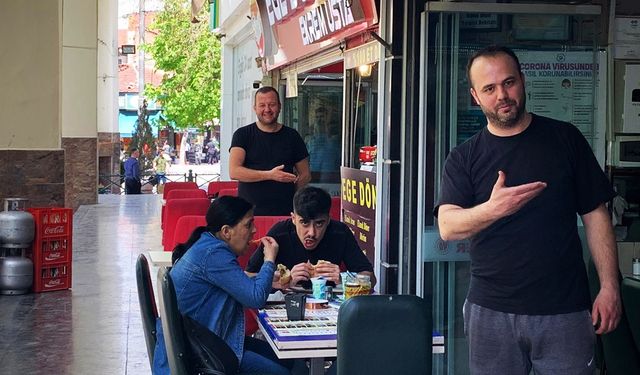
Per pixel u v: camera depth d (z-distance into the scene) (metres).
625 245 5.88
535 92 5.88
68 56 21.28
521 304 3.45
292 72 11.09
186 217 6.89
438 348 4.33
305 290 5.05
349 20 6.94
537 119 3.56
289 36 10.27
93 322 8.40
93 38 21.38
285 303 4.49
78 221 17.56
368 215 6.94
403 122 6.00
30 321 8.42
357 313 3.61
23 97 11.53
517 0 5.82
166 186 13.22
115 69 31.33
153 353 4.71
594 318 3.49
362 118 7.46
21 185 11.57
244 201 4.74
